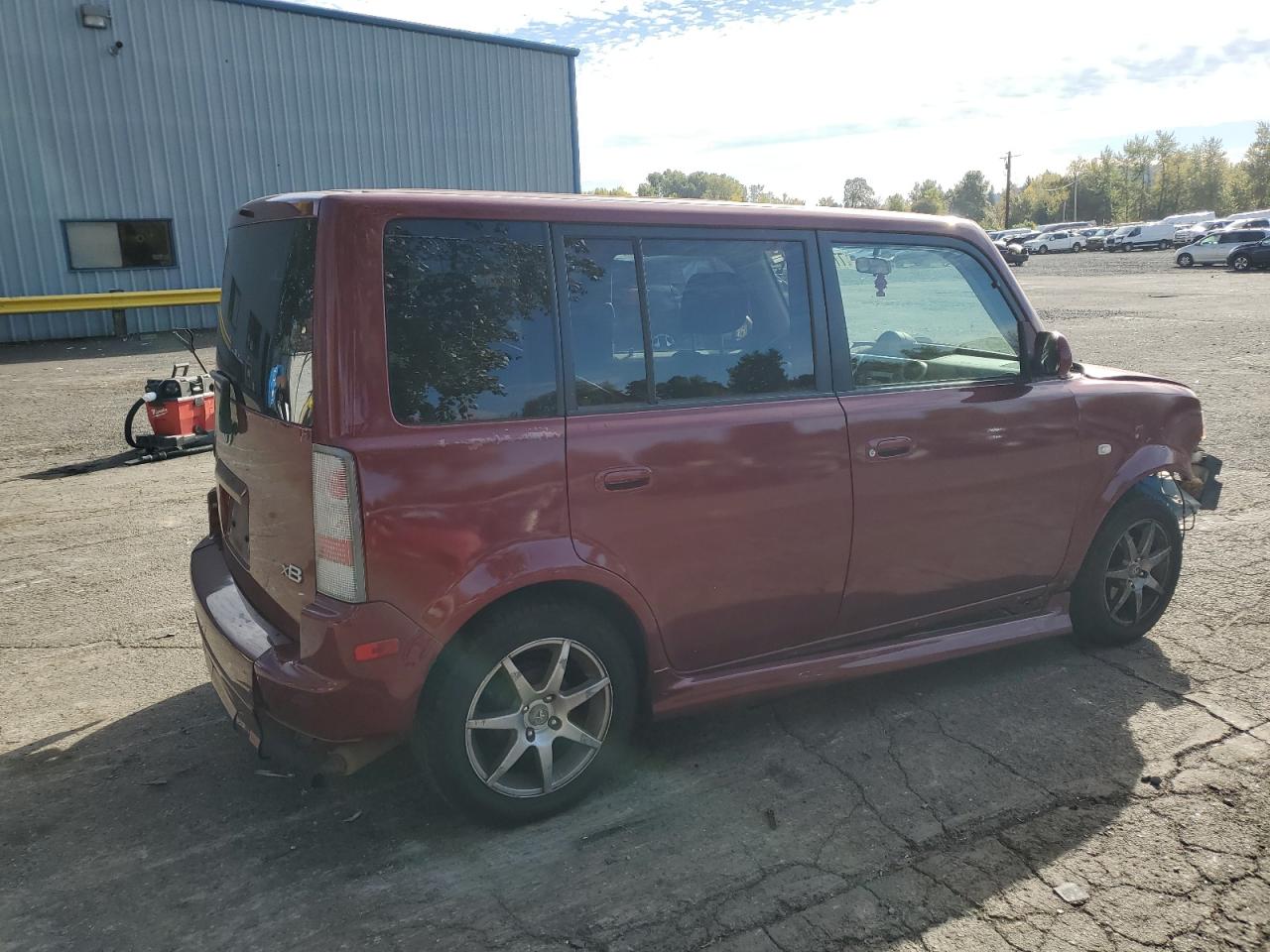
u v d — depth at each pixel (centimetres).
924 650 378
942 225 385
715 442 317
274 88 2231
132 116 2048
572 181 2842
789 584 341
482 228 288
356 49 2345
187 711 389
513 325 289
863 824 304
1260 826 300
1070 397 401
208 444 938
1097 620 428
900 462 356
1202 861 284
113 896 273
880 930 256
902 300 371
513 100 2656
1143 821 304
